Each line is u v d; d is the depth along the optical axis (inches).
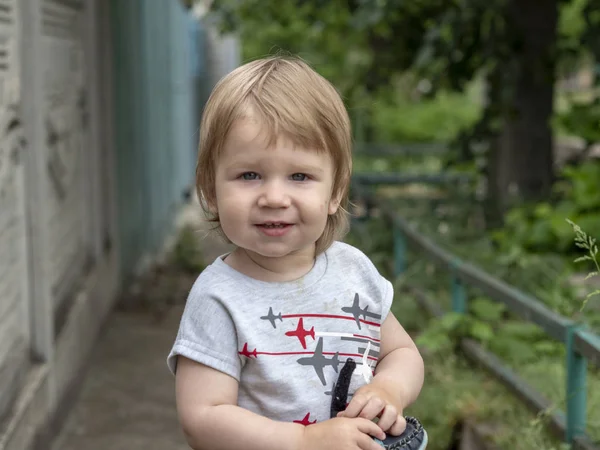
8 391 139.1
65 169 205.9
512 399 159.0
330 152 68.6
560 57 320.8
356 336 71.1
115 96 278.1
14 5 153.1
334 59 604.1
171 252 391.9
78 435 173.0
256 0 379.6
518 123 331.6
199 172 71.2
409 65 364.8
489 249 271.6
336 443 64.3
